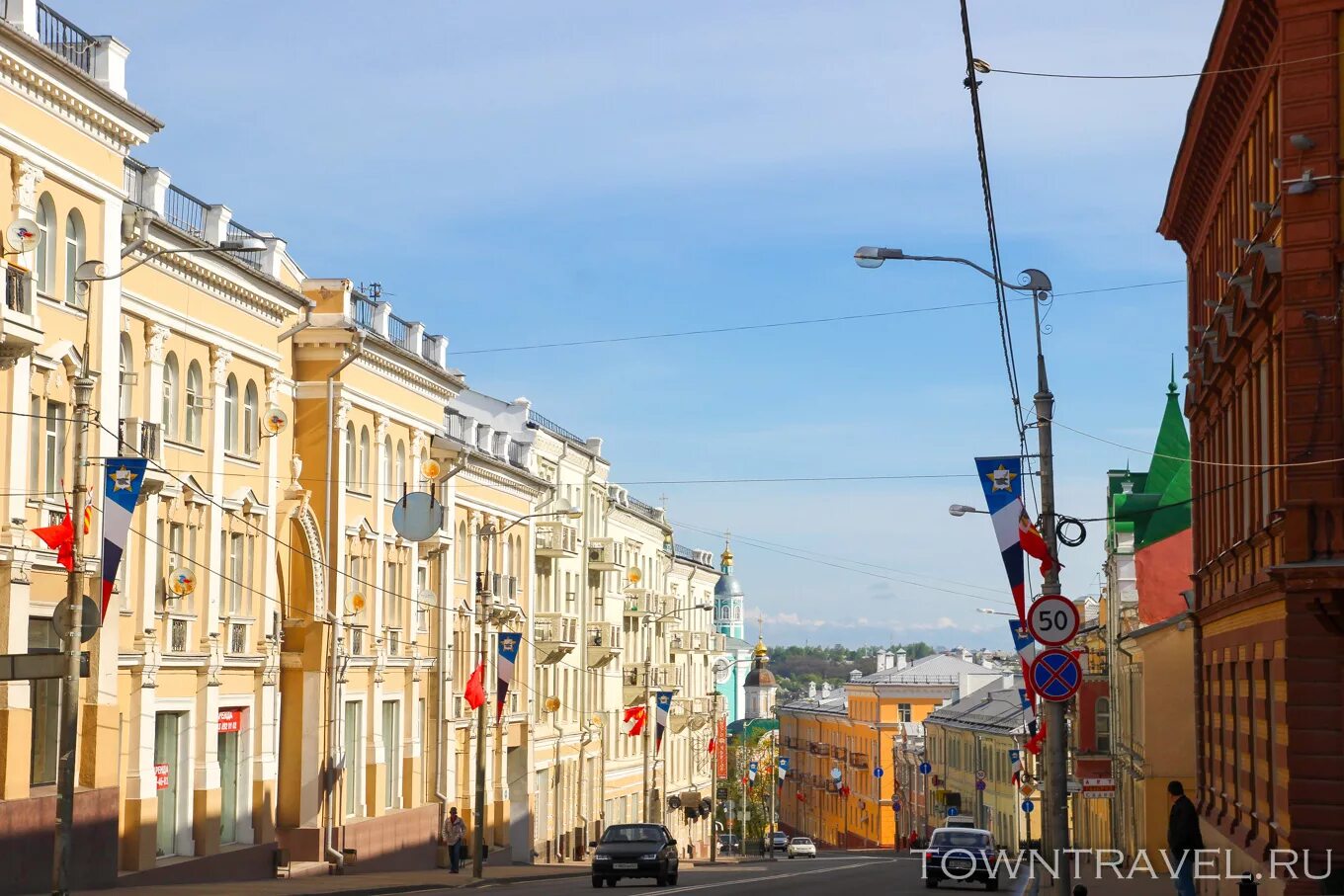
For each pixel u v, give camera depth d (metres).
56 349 29.31
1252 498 30.50
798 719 183.62
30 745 28.34
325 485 44.62
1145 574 52.19
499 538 62.28
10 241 27.08
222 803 39.06
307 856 43.41
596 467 78.12
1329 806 24.84
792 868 63.53
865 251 23.42
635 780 86.75
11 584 27.89
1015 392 27.12
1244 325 29.61
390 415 49.34
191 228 36.41
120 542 26.69
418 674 52.22
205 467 37.12
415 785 51.75
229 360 38.47
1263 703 29.75
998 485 24.45
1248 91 30.20
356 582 46.91
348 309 45.25
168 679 35.47
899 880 46.75
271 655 40.66
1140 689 52.62
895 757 142.62
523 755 65.06
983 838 44.12
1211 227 37.50
